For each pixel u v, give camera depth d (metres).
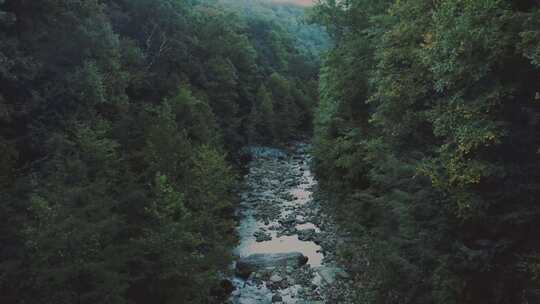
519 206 10.27
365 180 24.34
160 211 15.19
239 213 29.53
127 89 29.06
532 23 8.59
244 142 52.69
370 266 16.75
